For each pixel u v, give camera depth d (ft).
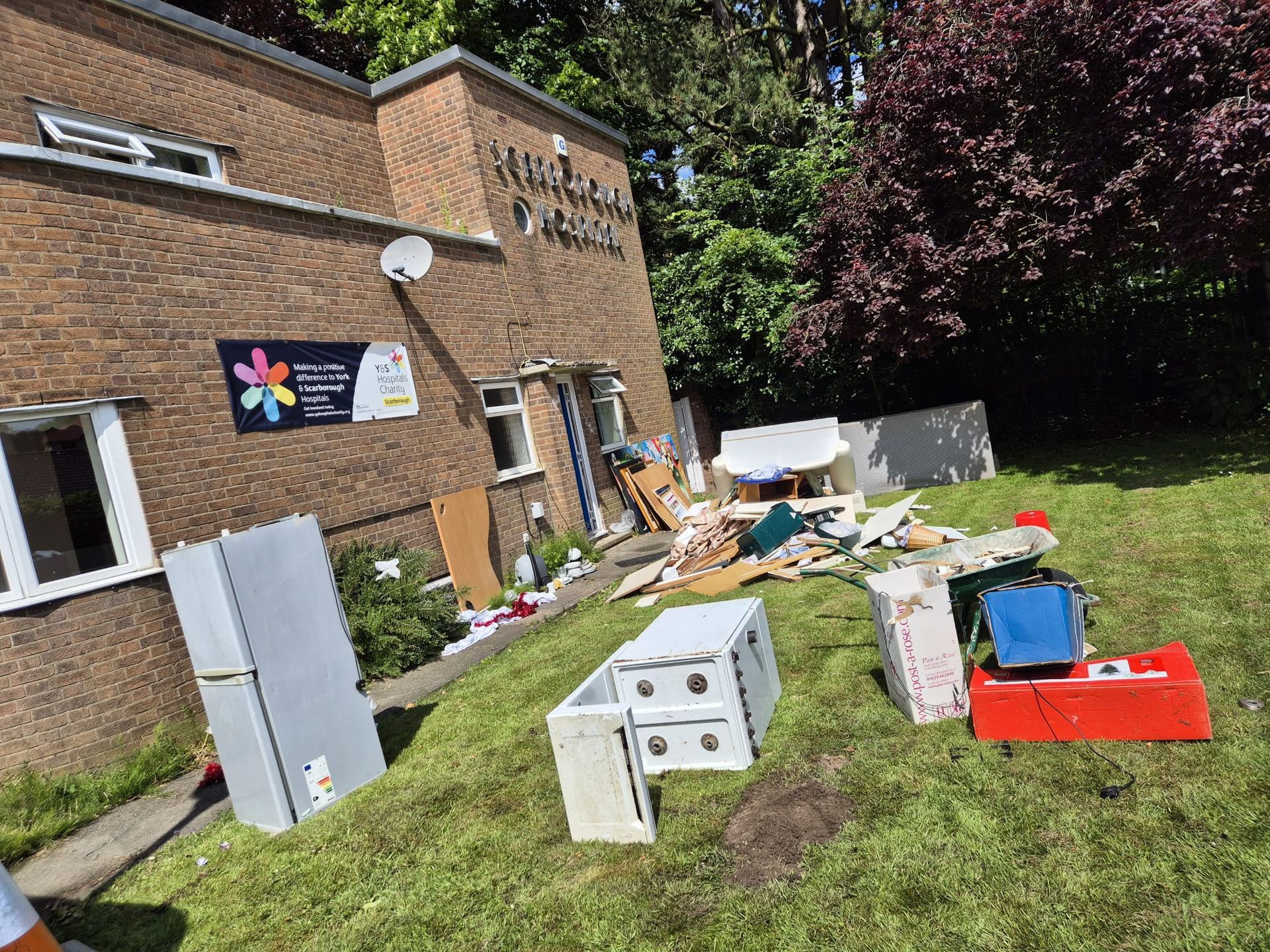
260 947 10.87
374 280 27.04
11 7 21.52
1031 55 29.40
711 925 9.61
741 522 30.86
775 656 18.07
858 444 40.55
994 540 17.53
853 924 9.14
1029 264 30.71
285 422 22.94
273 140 29.55
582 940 9.82
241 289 22.15
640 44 57.47
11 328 16.90
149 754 17.40
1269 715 11.88
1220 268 26.96
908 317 33.01
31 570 16.88
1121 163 27.91
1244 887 8.56
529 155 37.37
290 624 14.74
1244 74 23.63
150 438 19.29
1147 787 10.62
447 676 21.68
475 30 55.11
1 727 15.87
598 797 11.80
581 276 40.93
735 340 51.19
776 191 51.11
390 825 13.62
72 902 12.74
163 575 18.81
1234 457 30.40
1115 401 41.68
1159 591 17.94
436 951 10.18
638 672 13.75
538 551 33.24
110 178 19.11
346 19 50.90
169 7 25.58
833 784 12.28
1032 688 12.28
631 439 44.32
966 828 10.47
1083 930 8.43
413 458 27.61
